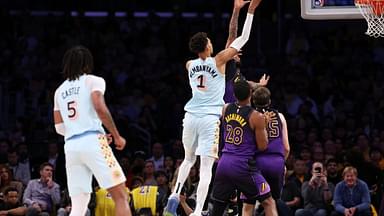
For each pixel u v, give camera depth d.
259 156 10.36
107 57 20.69
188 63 10.51
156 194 13.32
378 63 20.58
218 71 10.30
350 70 20.14
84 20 21.77
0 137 17.52
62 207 13.95
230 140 10.16
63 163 14.99
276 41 22.06
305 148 15.32
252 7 10.30
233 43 10.33
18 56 20.31
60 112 9.08
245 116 10.05
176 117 17.94
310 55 20.92
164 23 22.25
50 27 21.48
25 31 21.28
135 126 17.47
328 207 14.05
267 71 20.22
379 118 17.92
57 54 20.39
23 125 17.75
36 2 23.08
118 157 16.27
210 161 10.24
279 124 10.48
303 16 11.48
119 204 8.89
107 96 18.92
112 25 21.72
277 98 18.69
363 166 14.99
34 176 16.08
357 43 21.41
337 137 16.84
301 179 14.70
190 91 18.66
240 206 10.94
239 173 10.05
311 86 19.34
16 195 14.27
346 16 11.38
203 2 23.45
